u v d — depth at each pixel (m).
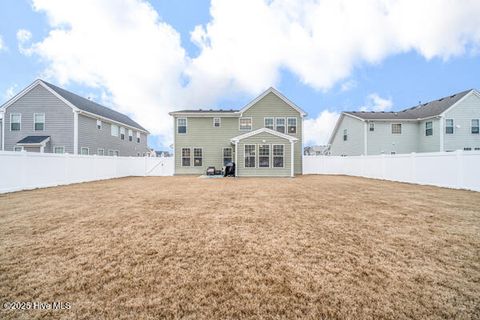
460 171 8.66
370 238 3.44
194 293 2.10
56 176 10.07
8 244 3.20
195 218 4.51
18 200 6.40
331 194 7.45
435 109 19.20
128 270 2.50
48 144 16.19
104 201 6.26
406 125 19.77
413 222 4.25
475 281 2.28
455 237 3.47
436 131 18.19
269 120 17.94
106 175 14.20
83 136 17.23
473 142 17.92
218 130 18.11
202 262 2.68
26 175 8.58
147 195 7.28
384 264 2.63
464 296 2.04
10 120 16.23
